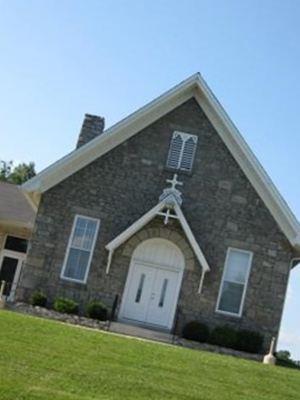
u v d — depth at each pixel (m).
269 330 28.61
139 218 29.41
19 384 14.22
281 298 28.84
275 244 29.28
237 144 29.77
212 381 18.39
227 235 29.41
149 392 15.76
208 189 29.73
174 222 29.31
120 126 29.66
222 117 29.81
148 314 29.02
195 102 30.47
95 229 29.53
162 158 30.05
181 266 29.20
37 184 29.47
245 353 27.36
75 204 29.62
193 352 22.14
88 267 29.17
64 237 29.39
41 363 16.56
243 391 18.05
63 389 14.63
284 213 29.22
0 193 40.38
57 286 28.98
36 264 29.12
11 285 36.81
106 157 30.00
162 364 19.16
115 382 16.03
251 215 29.50
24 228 37.53
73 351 18.66
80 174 29.88
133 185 29.83
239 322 28.70
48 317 27.84
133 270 29.28
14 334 19.45
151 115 30.22
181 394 16.14
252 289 28.94
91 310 28.11
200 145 30.09
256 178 29.66
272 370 21.67
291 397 18.69
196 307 28.81
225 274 29.16
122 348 20.33
